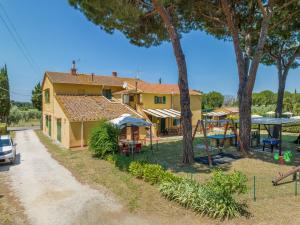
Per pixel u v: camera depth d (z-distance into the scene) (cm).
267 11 1836
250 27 2080
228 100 8756
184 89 1681
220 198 904
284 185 1226
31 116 6488
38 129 4619
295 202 996
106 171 1531
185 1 1606
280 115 2636
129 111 3064
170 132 3644
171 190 1042
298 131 3819
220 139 2386
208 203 899
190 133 1700
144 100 3534
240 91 1984
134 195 1106
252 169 1554
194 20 2045
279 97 2636
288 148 2338
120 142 2178
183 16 1897
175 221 858
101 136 1930
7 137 1930
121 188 1205
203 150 2205
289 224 805
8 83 4744
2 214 929
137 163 1441
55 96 2939
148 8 1659
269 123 2014
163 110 3662
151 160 1822
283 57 2677
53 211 956
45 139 3128
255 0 1870
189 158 1691
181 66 1662
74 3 1468
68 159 1911
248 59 2094
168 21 1619
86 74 3797
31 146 2561
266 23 1773
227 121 2073
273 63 2844
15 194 1145
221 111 5369
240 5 1970
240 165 1652
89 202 1039
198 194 947
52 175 1462
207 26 2130
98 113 2706
